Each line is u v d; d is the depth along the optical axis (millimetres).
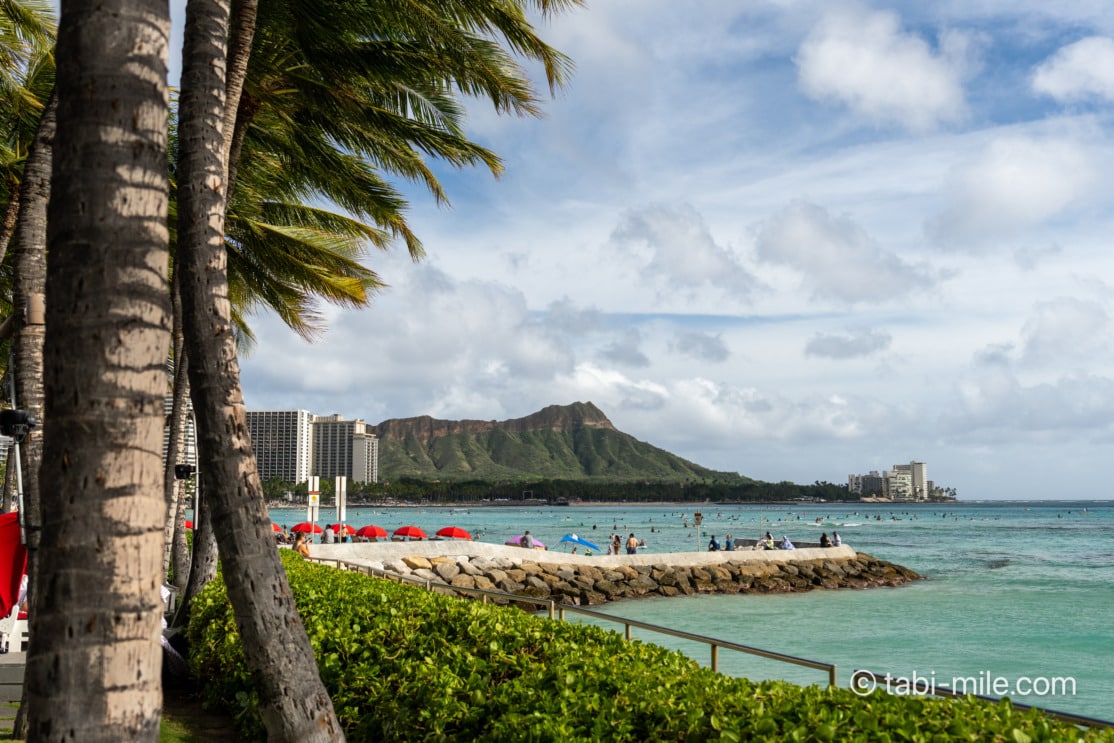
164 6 3518
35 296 8562
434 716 5543
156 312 3322
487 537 102938
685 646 22312
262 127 15703
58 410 3154
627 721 4586
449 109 14617
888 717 4039
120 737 3016
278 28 13125
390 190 15750
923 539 94000
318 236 16797
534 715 4797
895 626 25938
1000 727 3928
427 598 9258
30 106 14789
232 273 18000
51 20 13516
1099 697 16188
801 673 17531
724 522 165125
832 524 153000
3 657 10781
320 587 10766
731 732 4043
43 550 3105
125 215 3277
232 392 5340
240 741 8305
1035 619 27359
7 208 18344
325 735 5012
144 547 3166
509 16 11000
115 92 3322
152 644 3158
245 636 5035
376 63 13070
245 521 5141
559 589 32750
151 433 3254
